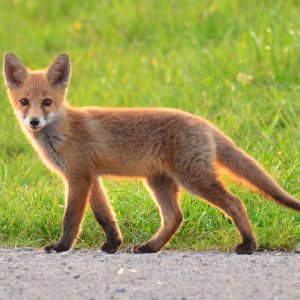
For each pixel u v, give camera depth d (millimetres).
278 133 15742
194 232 12570
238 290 9141
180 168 11688
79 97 18969
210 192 11555
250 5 22297
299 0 21641
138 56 21656
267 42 19328
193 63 19531
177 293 9000
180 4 23828
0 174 15070
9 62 12477
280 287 9297
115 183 14523
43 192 13664
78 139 12000
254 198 13117
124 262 10508
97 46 23453
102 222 12094
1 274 9828
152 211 13070
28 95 12242
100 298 8820
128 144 12008
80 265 10289
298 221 12734
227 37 20922
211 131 11789
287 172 13734
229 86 18031
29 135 12445
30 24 27422
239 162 11672
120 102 18281
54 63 12414
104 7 25594
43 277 9656
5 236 12625
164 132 11852
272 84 17984
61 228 12719
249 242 11484
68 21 26844
